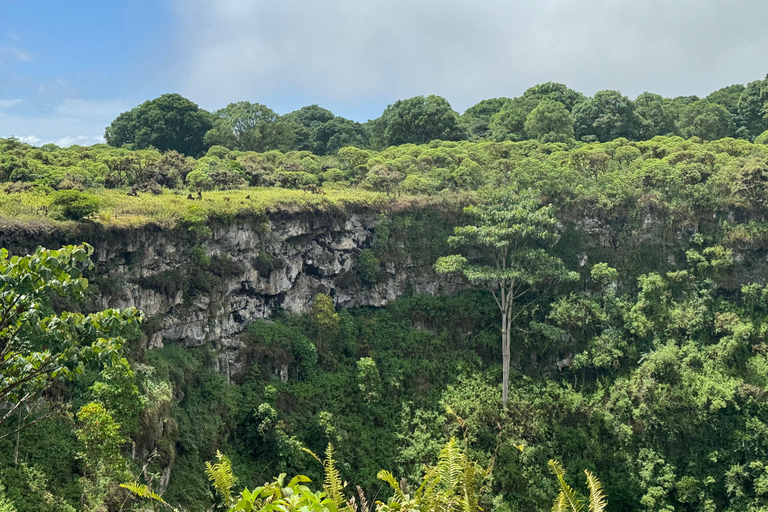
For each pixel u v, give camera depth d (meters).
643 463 45.34
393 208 56.62
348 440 42.66
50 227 34.31
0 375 14.35
